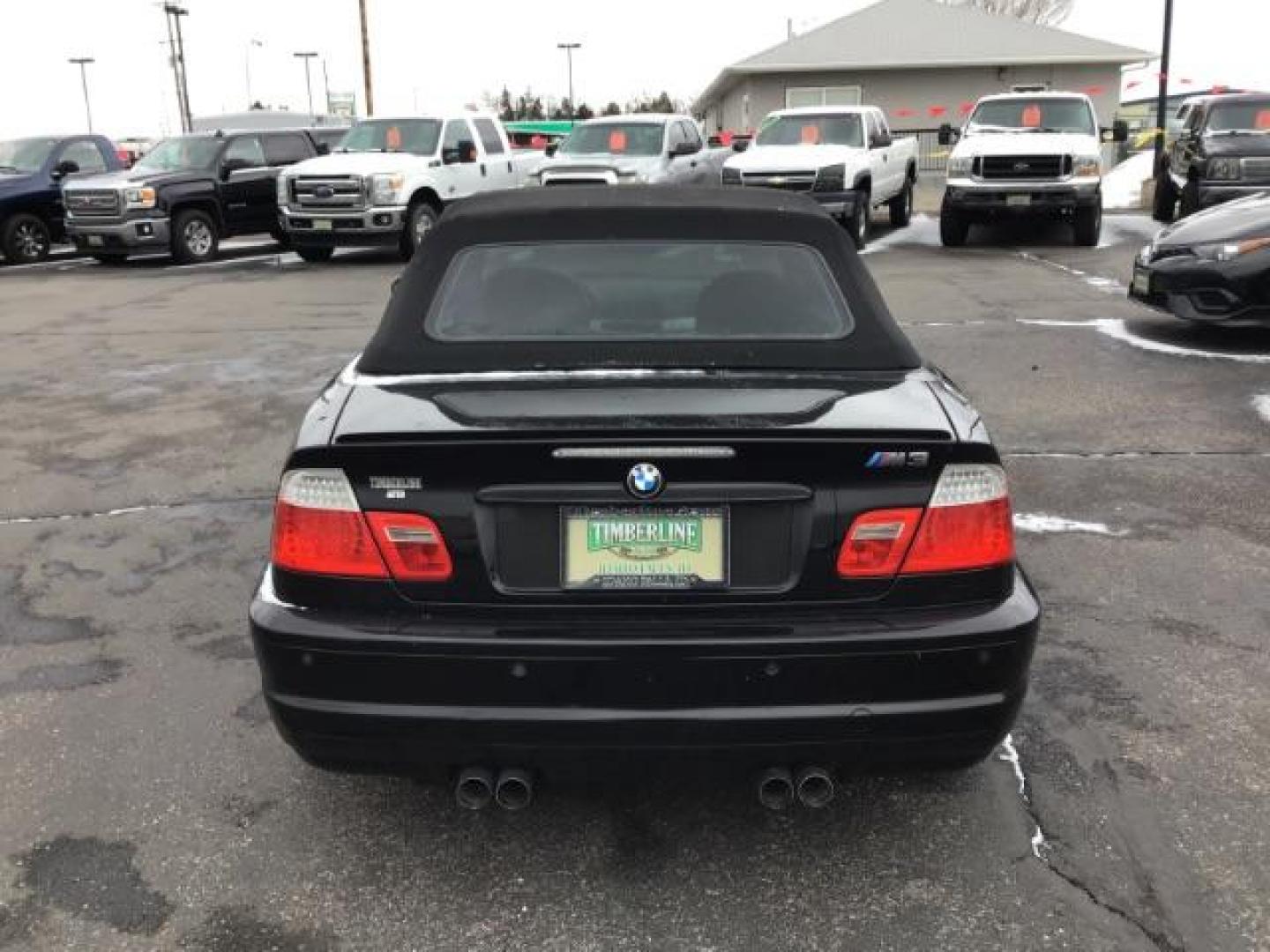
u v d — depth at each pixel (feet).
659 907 8.91
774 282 10.84
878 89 111.65
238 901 9.04
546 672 8.27
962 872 9.27
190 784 10.66
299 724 8.61
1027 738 11.23
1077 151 51.16
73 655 13.38
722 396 9.16
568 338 10.39
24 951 8.48
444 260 11.06
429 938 8.60
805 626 8.32
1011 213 52.29
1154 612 14.03
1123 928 8.58
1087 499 18.21
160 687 12.57
